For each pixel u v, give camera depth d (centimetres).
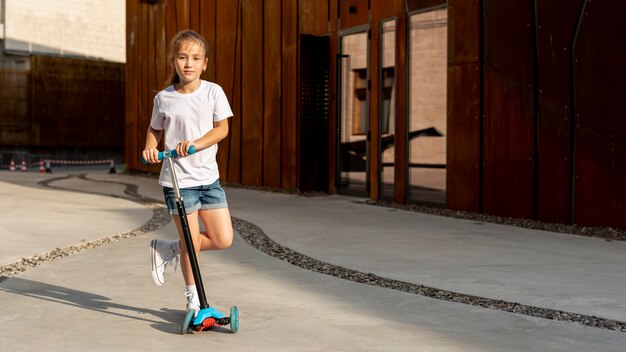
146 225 938
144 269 626
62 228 881
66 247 745
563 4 945
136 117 2320
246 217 1041
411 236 861
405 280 598
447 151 1131
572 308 502
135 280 579
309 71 1446
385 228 931
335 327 442
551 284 586
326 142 1459
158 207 1174
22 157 3061
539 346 405
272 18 1573
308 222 987
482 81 1073
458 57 1109
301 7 1489
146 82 2238
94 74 3525
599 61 903
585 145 923
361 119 1352
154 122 443
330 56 1426
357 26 1345
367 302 512
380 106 1282
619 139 882
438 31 1150
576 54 931
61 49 3466
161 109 434
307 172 1460
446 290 561
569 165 945
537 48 982
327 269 649
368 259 700
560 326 451
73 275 598
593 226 916
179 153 411
